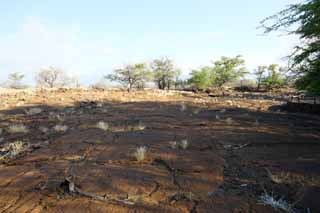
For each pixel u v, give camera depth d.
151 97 19.06
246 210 3.08
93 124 8.53
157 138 6.56
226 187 3.72
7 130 7.80
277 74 38.72
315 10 5.41
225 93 32.62
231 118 9.66
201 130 7.55
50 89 20.70
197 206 3.19
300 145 5.79
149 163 4.75
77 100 15.48
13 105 13.55
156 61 45.62
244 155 5.12
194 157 5.04
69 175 4.18
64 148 5.81
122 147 5.78
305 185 3.65
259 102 17.05
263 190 3.59
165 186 3.76
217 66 46.78
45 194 3.57
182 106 12.88
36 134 7.27
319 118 10.20
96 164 4.71
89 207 3.20
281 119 9.62
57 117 9.77
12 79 41.34
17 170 4.53
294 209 3.09
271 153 5.20
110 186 3.76
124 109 12.31
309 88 7.01
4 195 3.58
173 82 47.00
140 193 3.54
